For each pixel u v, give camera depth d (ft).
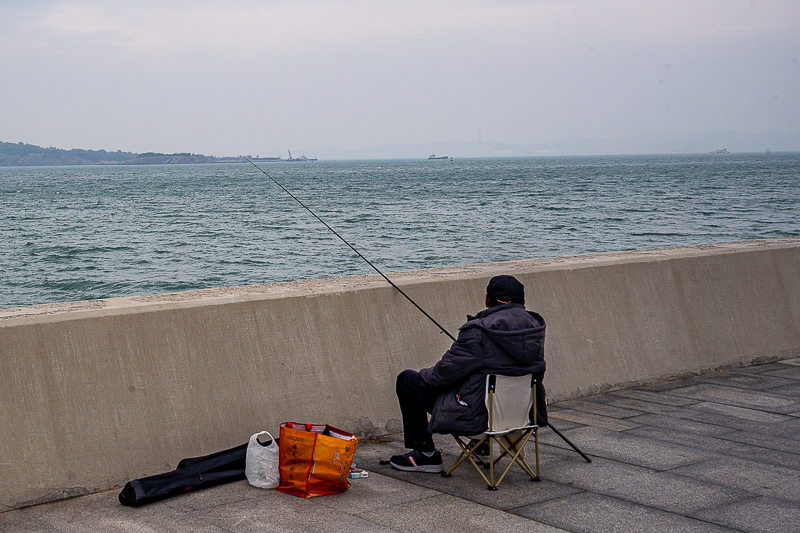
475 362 12.83
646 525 11.64
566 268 20.06
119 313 13.89
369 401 16.37
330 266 89.45
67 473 12.82
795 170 455.63
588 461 14.62
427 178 400.67
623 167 582.35
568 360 19.43
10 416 12.56
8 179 513.86
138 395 13.75
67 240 116.67
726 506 12.44
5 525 11.69
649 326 21.01
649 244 108.06
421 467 14.12
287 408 15.28
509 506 12.42
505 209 172.14
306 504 12.48
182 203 212.64
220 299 15.14
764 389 20.15
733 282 22.88
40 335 13.09
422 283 17.81
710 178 344.69
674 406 18.58
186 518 11.87
